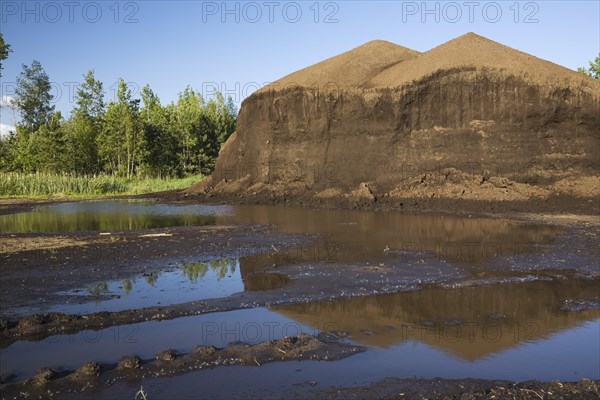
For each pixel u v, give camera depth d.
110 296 10.08
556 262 13.24
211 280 11.43
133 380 6.45
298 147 32.97
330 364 6.98
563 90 27.66
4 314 8.98
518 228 19.16
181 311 9.13
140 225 21.03
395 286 10.96
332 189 30.25
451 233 18.05
